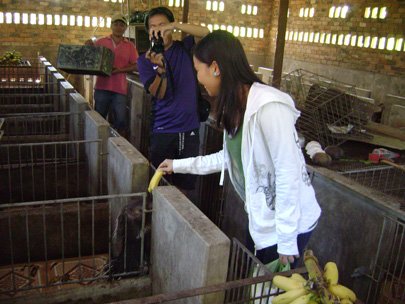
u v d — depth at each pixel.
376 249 2.47
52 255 3.31
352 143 3.99
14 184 4.34
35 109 6.29
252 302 1.89
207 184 3.81
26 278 3.02
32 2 10.75
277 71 4.76
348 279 2.68
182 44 3.07
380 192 2.59
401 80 8.52
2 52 10.86
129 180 2.89
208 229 2.01
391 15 8.60
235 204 3.40
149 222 2.71
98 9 11.26
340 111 4.04
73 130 5.00
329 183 2.82
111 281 2.59
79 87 9.48
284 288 1.38
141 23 5.88
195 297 2.02
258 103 1.55
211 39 1.61
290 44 11.80
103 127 3.81
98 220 3.38
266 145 1.61
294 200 1.58
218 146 3.79
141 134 5.50
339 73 10.11
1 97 6.57
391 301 2.40
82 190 4.58
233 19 12.38
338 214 2.75
